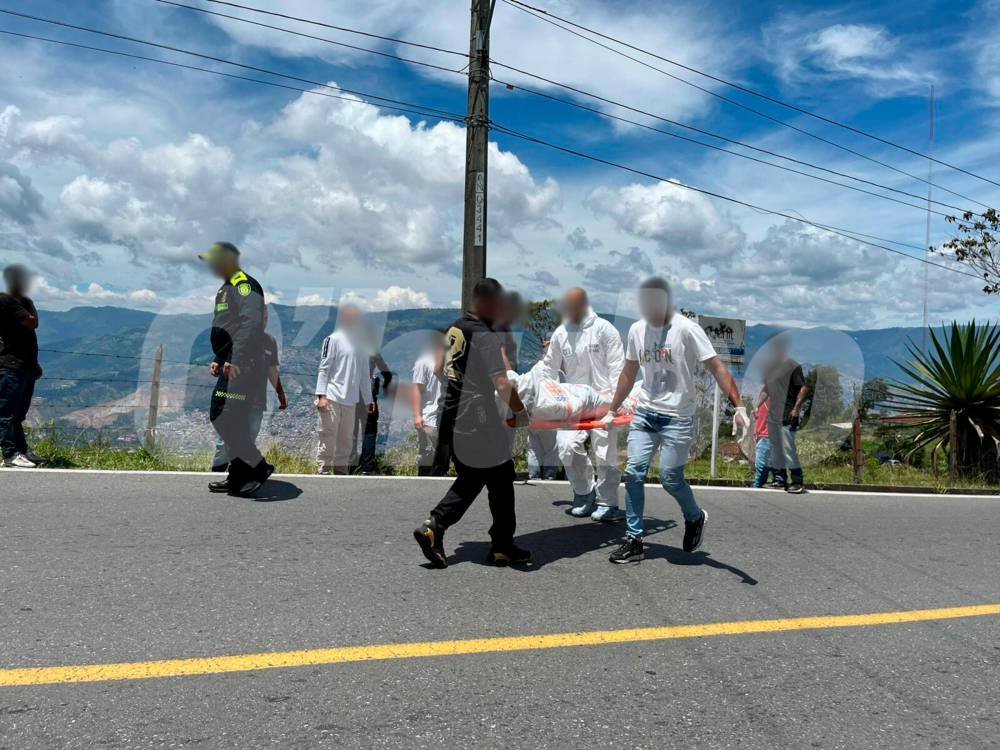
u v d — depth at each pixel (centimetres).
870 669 344
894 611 426
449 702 290
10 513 518
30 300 694
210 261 599
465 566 461
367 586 415
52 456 747
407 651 334
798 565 509
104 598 375
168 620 353
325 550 474
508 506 459
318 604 384
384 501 614
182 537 484
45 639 325
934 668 349
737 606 419
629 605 411
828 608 425
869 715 298
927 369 1308
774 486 856
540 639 357
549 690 306
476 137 941
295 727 265
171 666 307
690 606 414
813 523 640
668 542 548
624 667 331
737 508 687
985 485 1158
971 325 1276
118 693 283
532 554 495
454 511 454
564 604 406
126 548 455
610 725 279
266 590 399
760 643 368
